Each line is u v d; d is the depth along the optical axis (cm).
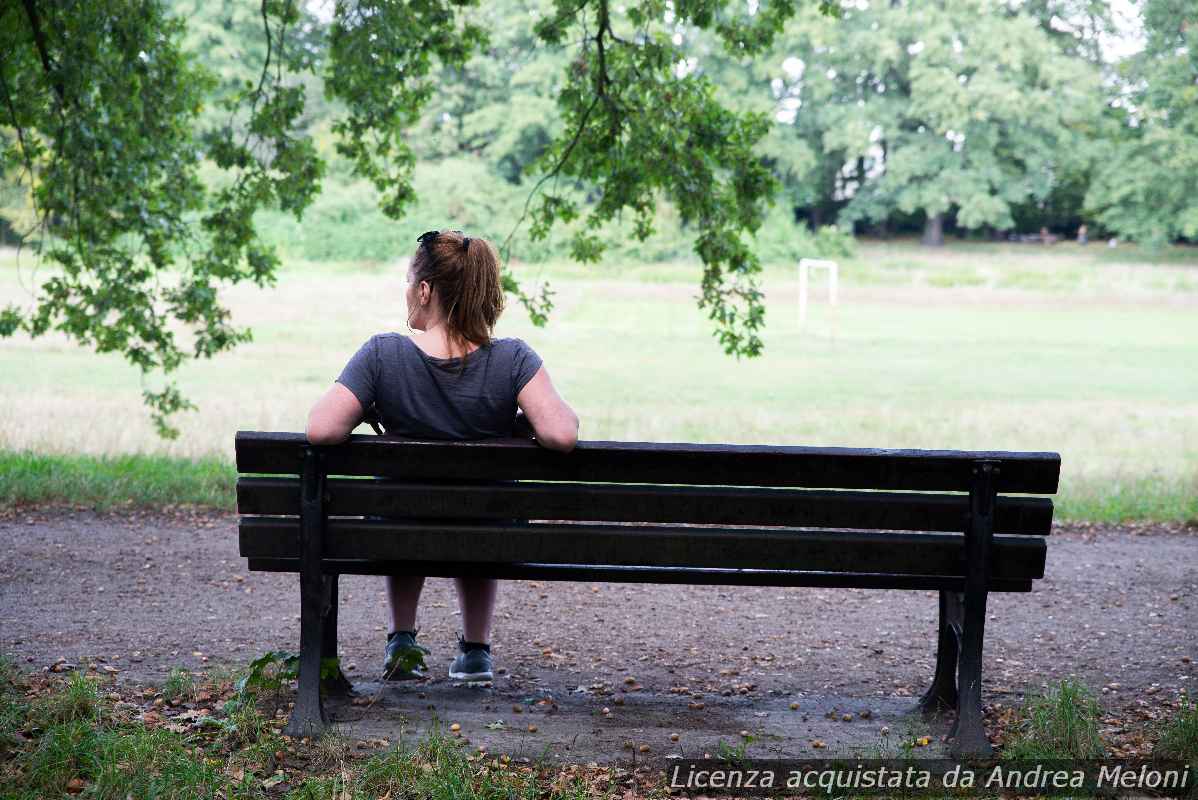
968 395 2388
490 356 367
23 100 884
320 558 356
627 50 923
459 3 926
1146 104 6581
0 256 4428
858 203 7162
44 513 849
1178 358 3241
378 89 923
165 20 936
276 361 2717
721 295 925
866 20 6781
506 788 316
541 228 955
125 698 400
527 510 354
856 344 3531
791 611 648
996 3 6781
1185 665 524
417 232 5800
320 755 341
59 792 308
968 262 6450
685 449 346
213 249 1015
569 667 509
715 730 383
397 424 368
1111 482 1103
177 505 890
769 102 6462
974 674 361
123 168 930
